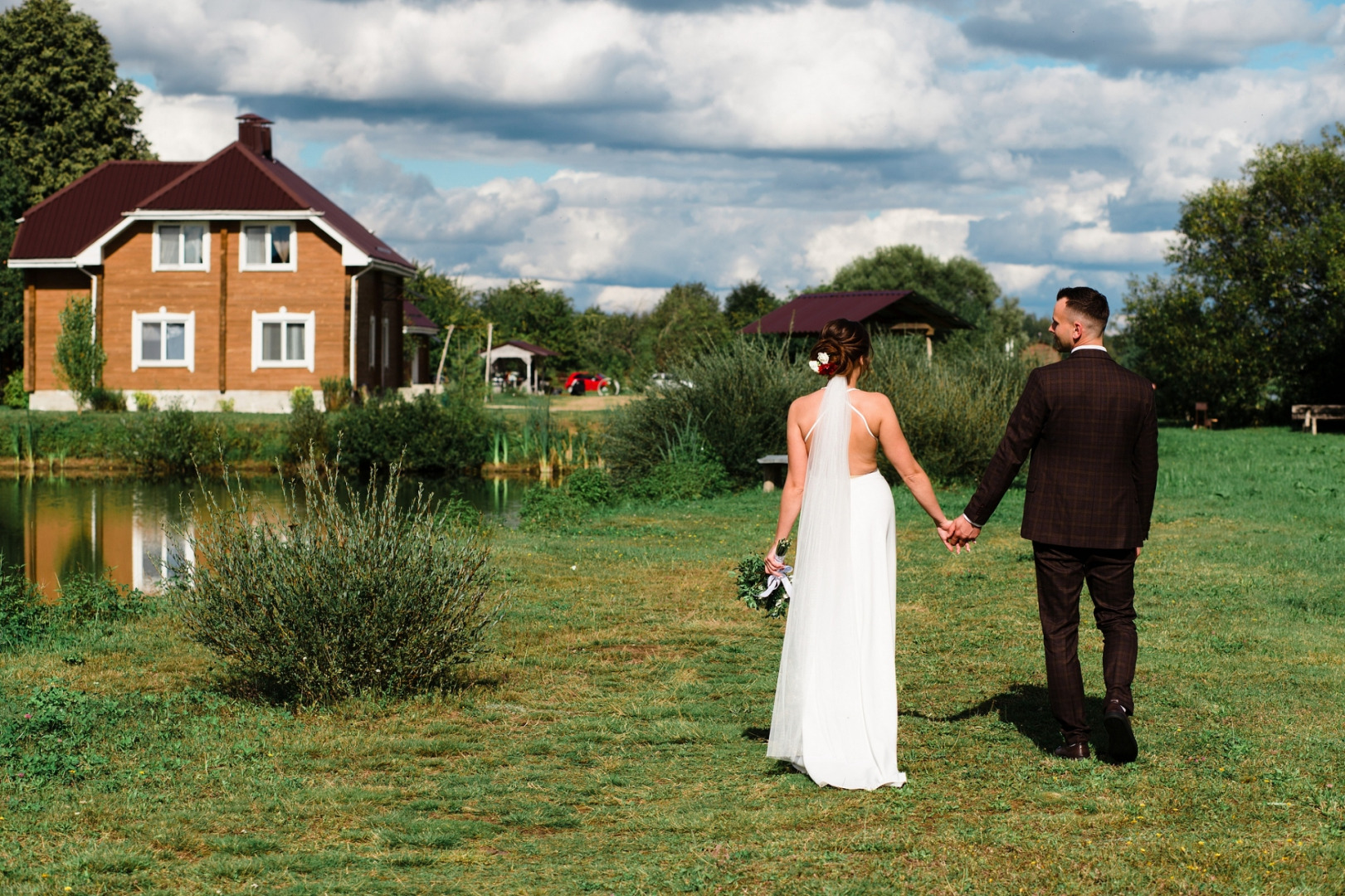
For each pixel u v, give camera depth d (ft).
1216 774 16.62
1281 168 131.54
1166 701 20.98
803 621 17.22
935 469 67.05
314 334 127.85
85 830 14.76
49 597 39.29
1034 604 31.53
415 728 19.98
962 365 81.46
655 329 232.73
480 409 108.47
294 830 14.92
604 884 13.01
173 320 128.06
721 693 22.59
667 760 18.11
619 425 77.25
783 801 15.93
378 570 21.85
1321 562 36.81
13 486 90.17
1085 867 13.19
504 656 25.82
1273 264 130.93
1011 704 21.16
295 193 126.62
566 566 38.86
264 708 21.34
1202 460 82.17
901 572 37.42
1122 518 17.33
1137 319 143.43
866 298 109.91
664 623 29.63
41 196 171.22
